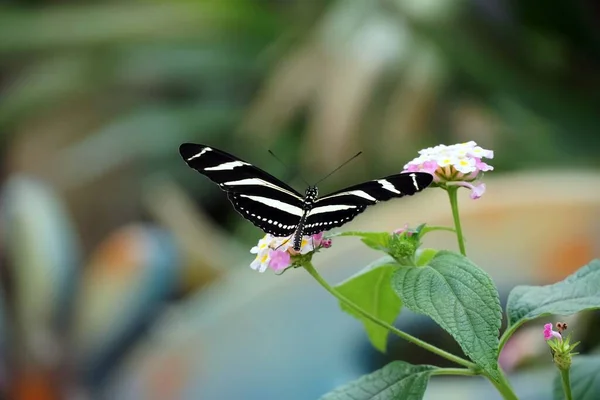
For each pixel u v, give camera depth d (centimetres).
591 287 74
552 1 183
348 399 74
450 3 185
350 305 75
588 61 187
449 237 119
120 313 150
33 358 144
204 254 188
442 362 105
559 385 77
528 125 189
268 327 125
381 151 186
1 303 145
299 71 195
